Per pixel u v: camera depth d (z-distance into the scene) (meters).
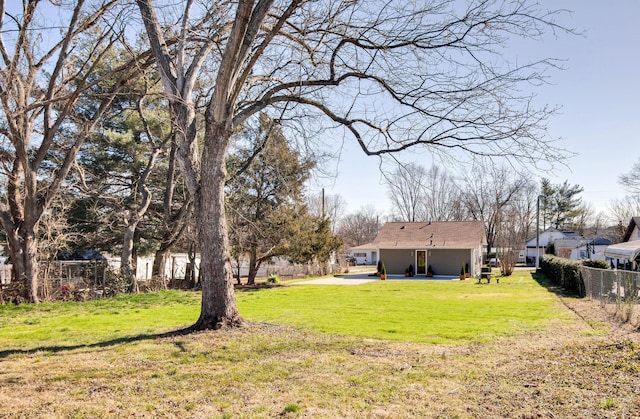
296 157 22.28
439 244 34.44
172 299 16.89
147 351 7.12
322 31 8.65
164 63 9.12
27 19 12.58
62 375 5.87
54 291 17.34
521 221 51.25
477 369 5.87
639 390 4.55
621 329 8.83
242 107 9.95
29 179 15.38
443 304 14.98
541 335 8.48
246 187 23.22
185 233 22.58
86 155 21.64
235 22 7.40
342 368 6.07
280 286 25.05
